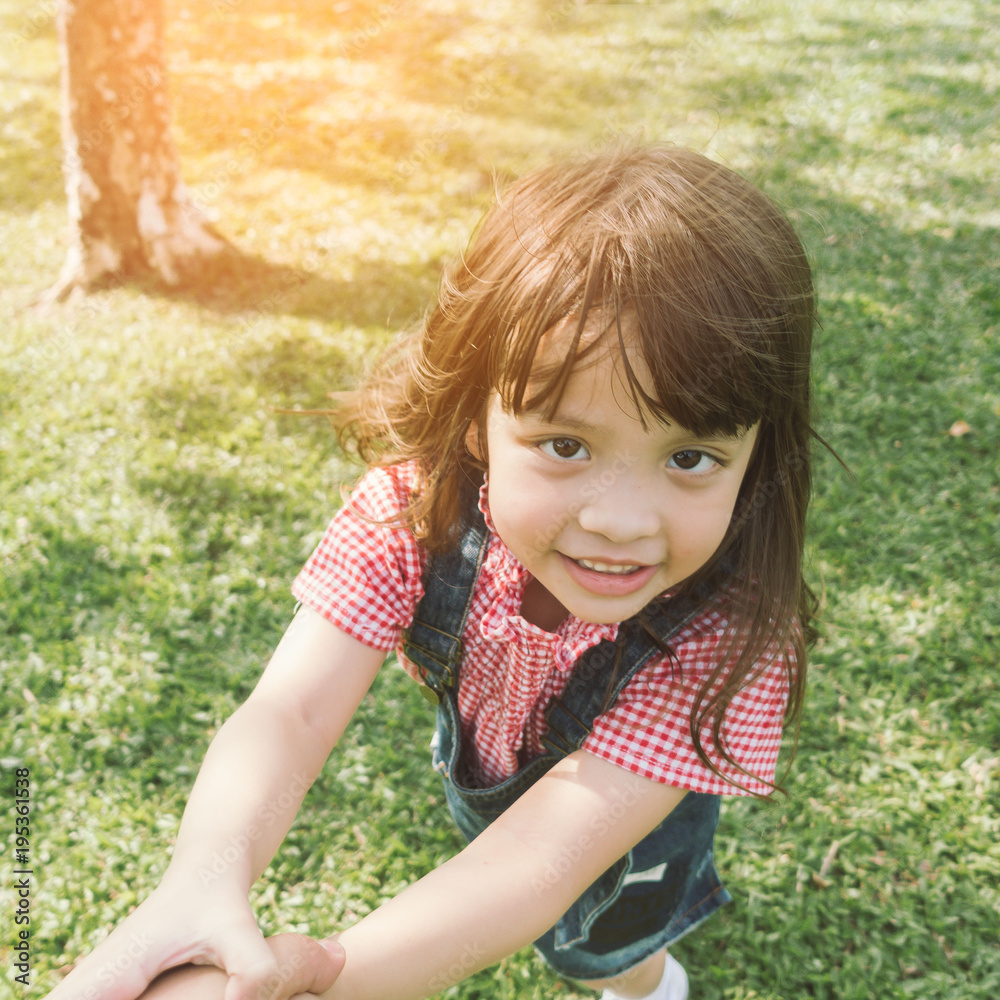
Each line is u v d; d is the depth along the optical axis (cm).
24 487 442
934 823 302
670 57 1130
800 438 125
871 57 1142
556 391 98
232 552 403
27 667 345
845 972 262
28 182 826
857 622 378
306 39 1186
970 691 351
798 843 292
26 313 620
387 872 284
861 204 771
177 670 343
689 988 257
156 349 564
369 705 334
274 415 493
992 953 268
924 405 524
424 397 139
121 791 304
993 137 921
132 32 607
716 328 101
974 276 669
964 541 431
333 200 775
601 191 108
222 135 913
